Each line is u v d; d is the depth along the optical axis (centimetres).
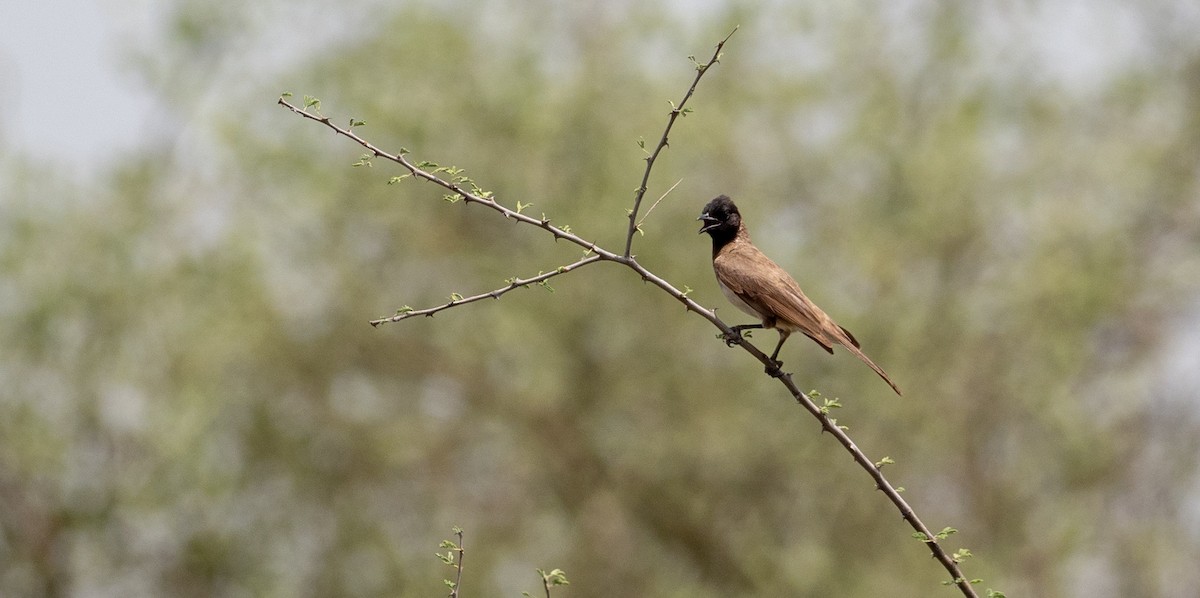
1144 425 2178
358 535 2005
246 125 1919
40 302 1717
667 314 1912
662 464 1967
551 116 1905
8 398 1744
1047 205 2025
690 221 1923
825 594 1872
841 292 1934
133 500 1762
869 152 1977
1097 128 2183
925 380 1942
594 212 1878
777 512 2008
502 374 2031
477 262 1953
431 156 1919
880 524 1961
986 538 2025
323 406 2016
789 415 1914
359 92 1920
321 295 2023
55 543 1802
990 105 2031
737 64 2008
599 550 2042
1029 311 1956
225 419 1938
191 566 1886
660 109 1936
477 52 1991
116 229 1850
